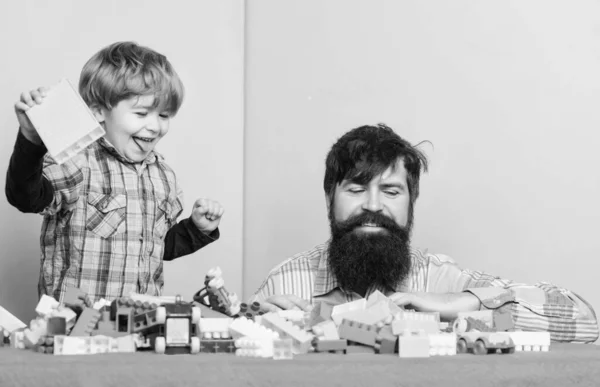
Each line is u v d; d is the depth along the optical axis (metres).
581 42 2.46
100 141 2.05
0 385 0.92
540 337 1.27
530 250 2.52
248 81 3.25
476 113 2.66
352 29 2.99
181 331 1.11
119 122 1.99
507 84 2.60
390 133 1.95
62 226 1.99
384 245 1.85
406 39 2.85
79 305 1.26
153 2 3.00
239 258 3.21
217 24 3.20
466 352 1.22
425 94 2.78
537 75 2.54
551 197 2.49
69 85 1.35
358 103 2.95
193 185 3.09
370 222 1.87
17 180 1.63
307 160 3.07
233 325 1.13
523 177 2.55
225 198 3.19
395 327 1.18
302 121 3.10
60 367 0.93
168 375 0.95
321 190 3.02
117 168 2.06
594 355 1.16
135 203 2.07
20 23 2.62
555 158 2.49
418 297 1.61
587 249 2.40
